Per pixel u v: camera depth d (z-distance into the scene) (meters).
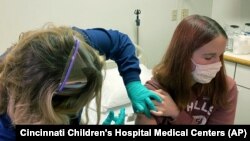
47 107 0.73
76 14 2.38
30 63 0.72
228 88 1.35
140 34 2.81
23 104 0.74
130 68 1.23
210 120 1.41
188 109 1.31
